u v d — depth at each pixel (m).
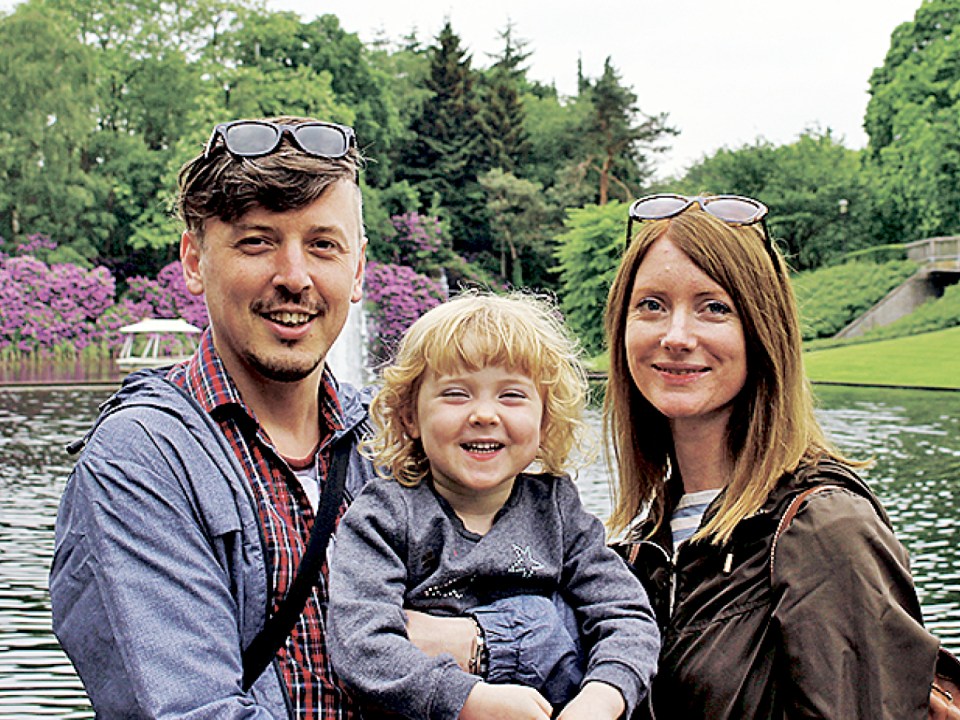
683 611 1.39
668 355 1.44
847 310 23.62
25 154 24.88
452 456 1.27
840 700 1.25
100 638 1.11
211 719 1.09
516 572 1.28
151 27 29.08
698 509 1.49
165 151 26.72
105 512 1.13
